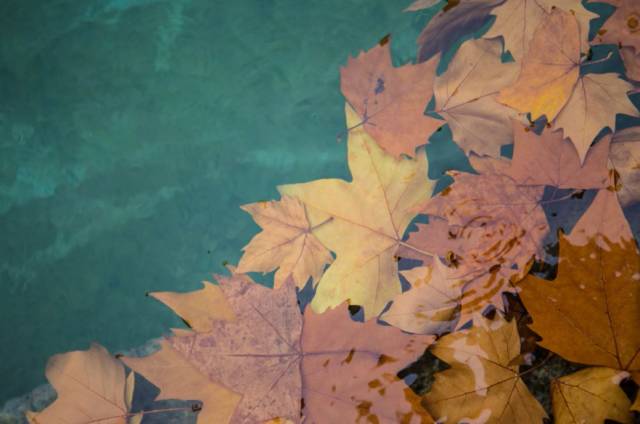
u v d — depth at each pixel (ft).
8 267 4.48
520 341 4.09
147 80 4.73
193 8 4.84
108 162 4.61
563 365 4.05
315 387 4.05
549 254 4.20
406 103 4.44
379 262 4.24
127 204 4.55
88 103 4.70
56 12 4.83
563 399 3.95
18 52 4.79
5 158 4.61
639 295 3.97
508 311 4.12
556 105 4.39
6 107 4.69
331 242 4.27
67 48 4.79
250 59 4.75
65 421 4.08
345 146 4.57
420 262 4.23
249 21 4.82
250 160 4.57
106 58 4.77
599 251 4.00
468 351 4.03
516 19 4.56
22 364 4.34
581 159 4.30
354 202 4.31
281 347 4.10
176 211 4.53
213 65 4.75
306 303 4.25
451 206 4.27
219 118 4.65
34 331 4.39
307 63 4.73
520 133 4.36
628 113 4.34
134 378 4.21
